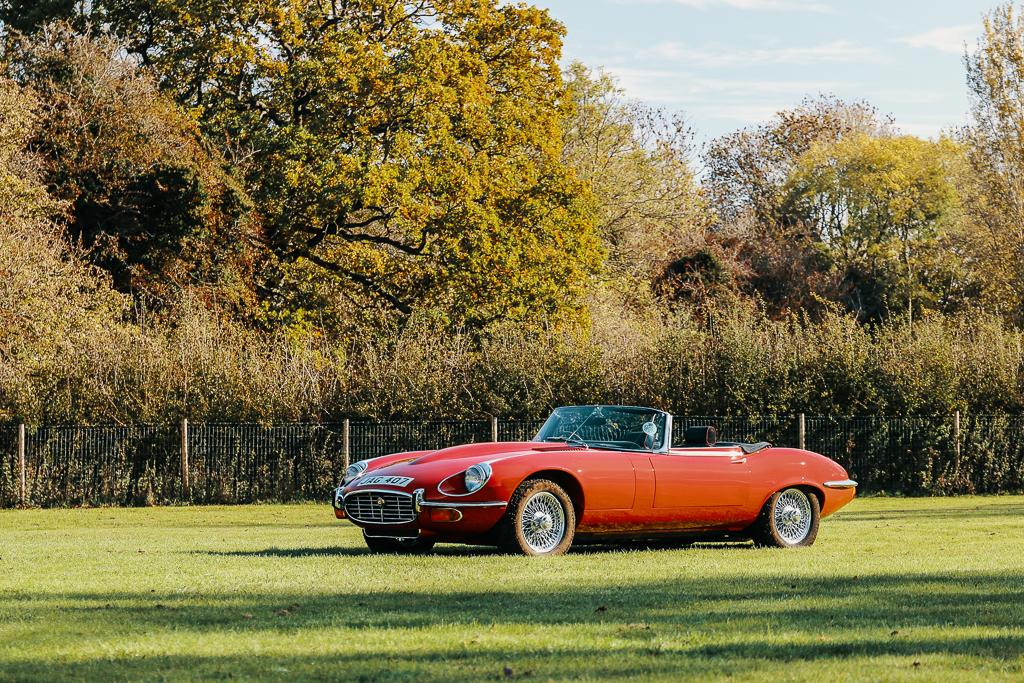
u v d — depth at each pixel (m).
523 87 38.66
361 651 5.67
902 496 25.47
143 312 30.72
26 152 31.78
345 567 9.59
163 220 34.06
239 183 35.72
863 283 59.66
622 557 10.62
